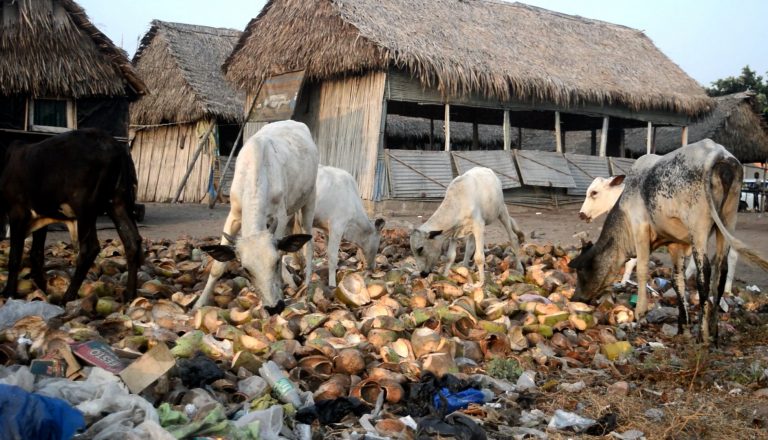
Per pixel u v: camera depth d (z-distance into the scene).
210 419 3.78
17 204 6.91
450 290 7.47
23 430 3.19
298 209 7.83
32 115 14.73
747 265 10.99
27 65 14.14
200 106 22.05
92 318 6.39
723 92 37.00
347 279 7.10
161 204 21.91
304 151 7.63
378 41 15.91
